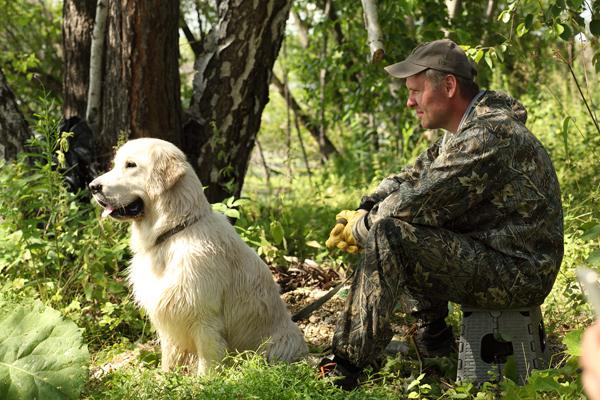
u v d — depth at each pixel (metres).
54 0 13.02
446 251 3.59
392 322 5.12
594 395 1.08
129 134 6.58
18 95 11.67
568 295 4.67
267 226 7.33
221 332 3.98
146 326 4.97
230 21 6.86
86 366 3.33
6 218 5.12
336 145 18.20
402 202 3.60
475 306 3.77
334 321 5.25
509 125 3.62
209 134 7.01
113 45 6.55
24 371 3.31
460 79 3.85
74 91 7.63
